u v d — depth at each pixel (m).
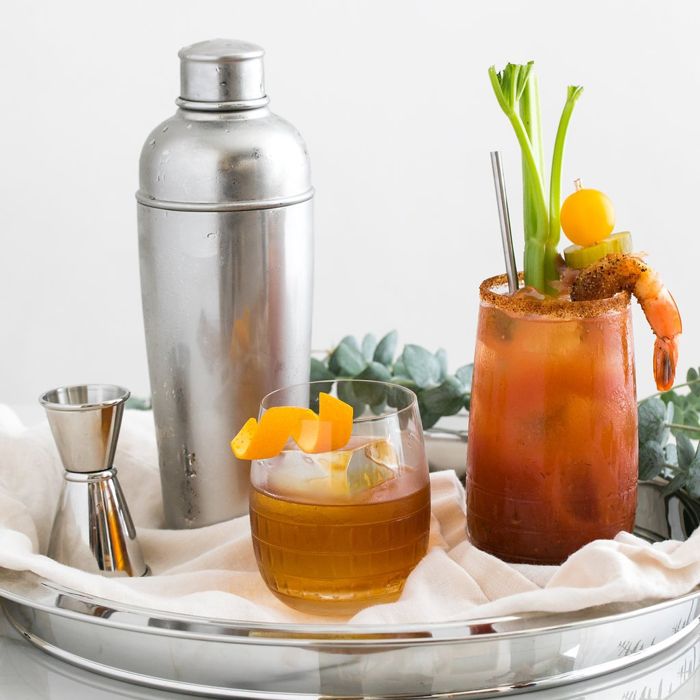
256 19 2.18
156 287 1.25
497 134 2.22
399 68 2.21
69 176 2.26
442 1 2.19
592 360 1.15
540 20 2.20
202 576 1.17
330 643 1.07
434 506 1.24
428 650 1.07
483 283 1.18
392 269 2.32
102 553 1.20
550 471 1.16
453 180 2.26
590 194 1.16
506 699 1.09
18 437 1.26
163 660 1.09
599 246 1.16
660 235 2.31
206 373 1.25
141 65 2.20
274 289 1.24
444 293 2.33
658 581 1.10
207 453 1.26
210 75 1.22
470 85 2.21
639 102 2.24
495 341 1.17
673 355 1.16
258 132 1.23
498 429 1.17
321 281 2.32
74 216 2.28
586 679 1.11
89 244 2.30
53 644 1.14
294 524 1.13
